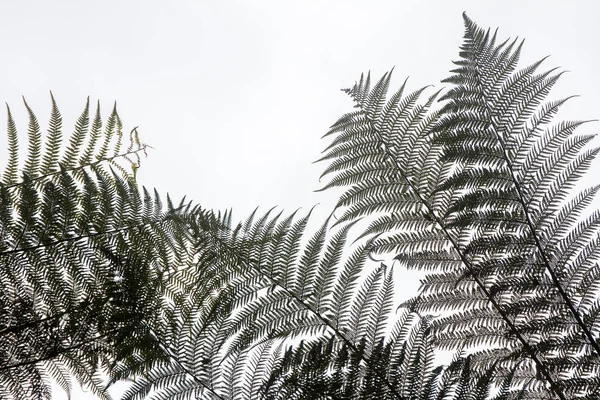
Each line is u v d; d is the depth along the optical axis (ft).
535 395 8.77
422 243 10.39
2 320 10.28
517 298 9.52
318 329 9.54
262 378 8.98
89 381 11.00
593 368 8.55
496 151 10.48
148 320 10.04
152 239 11.76
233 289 10.20
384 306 9.50
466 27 12.01
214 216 11.27
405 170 11.40
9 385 10.14
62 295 10.75
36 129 13.96
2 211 11.27
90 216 11.62
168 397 9.25
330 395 8.52
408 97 12.29
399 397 8.56
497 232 9.95
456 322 9.59
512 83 10.95
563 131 10.20
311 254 10.35
